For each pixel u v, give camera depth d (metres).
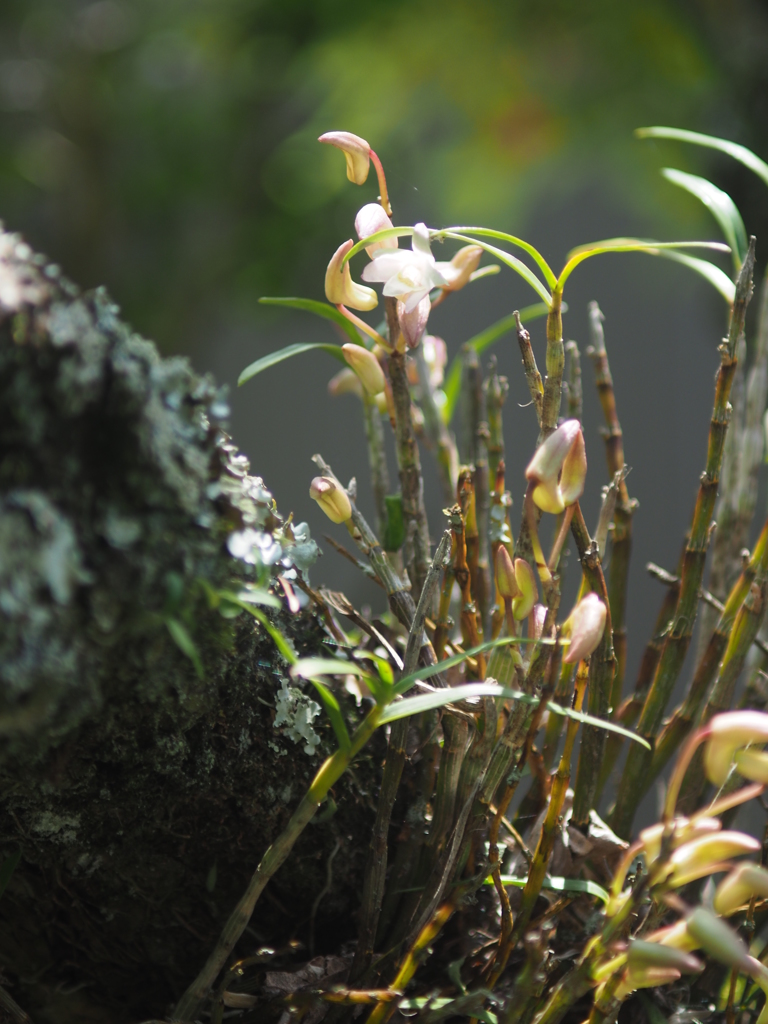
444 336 4.05
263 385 4.26
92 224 3.54
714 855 0.63
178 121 3.46
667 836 0.64
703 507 0.72
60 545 0.61
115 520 0.62
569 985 0.66
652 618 3.66
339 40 2.74
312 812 0.66
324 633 0.71
